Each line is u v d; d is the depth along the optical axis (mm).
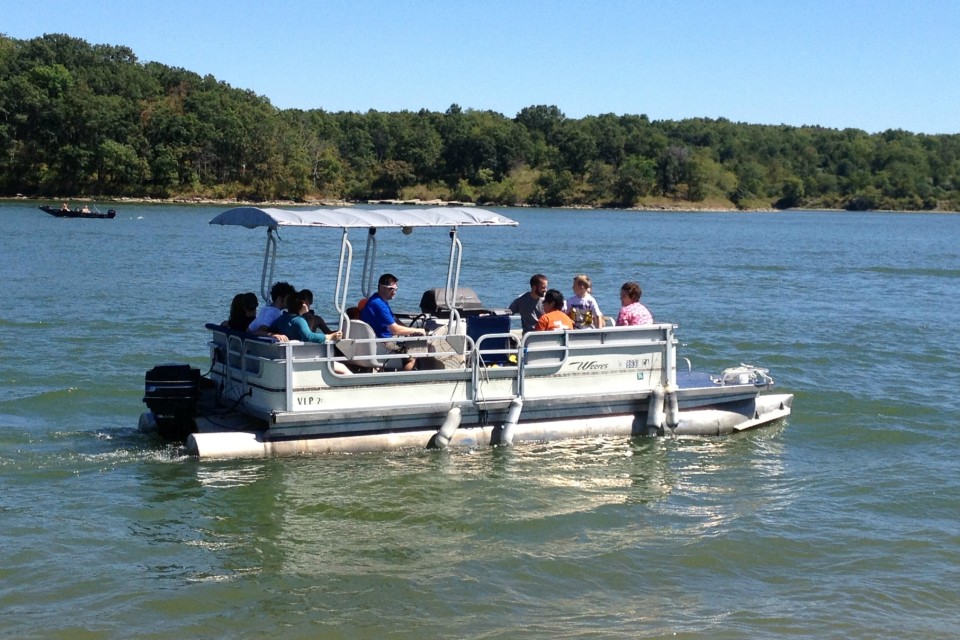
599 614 8180
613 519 10250
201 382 12742
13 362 17359
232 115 134625
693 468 11961
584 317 13039
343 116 182875
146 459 11688
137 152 130250
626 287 13227
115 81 138125
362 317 11938
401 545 9453
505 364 12492
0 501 10328
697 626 8008
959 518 10508
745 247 63500
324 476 11094
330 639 7691
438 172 171250
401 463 11531
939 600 8562
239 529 9727
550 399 12234
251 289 30625
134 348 19094
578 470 11648
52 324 21906
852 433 13836
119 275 34625
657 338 12797
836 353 20422
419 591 8508
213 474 11094
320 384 11312
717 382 13750
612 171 178500
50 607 8078
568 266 43438
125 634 7672
